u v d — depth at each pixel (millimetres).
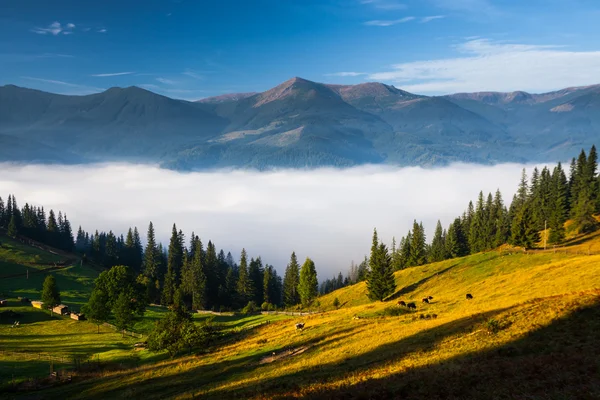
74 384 52469
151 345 65875
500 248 135125
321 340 54250
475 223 150750
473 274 100812
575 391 22875
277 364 46531
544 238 123312
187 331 64562
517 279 71750
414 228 150250
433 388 27406
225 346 64750
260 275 177000
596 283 52250
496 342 35094
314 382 35469
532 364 27844
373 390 29234
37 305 108125
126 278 92125
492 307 49812
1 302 107562
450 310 60719
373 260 106688
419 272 118500
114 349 75688
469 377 27922
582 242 112688
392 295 107750
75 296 127625
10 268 152250
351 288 136250
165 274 167250
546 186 167500
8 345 76875
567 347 30047
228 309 148500
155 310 121000
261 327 76188
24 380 54594
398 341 44500
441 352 36344
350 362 40781
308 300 131250
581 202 127375
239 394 36406
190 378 47531
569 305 38469
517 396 23750
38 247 199500
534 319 38125
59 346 77562
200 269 156750
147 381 48938
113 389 47719
